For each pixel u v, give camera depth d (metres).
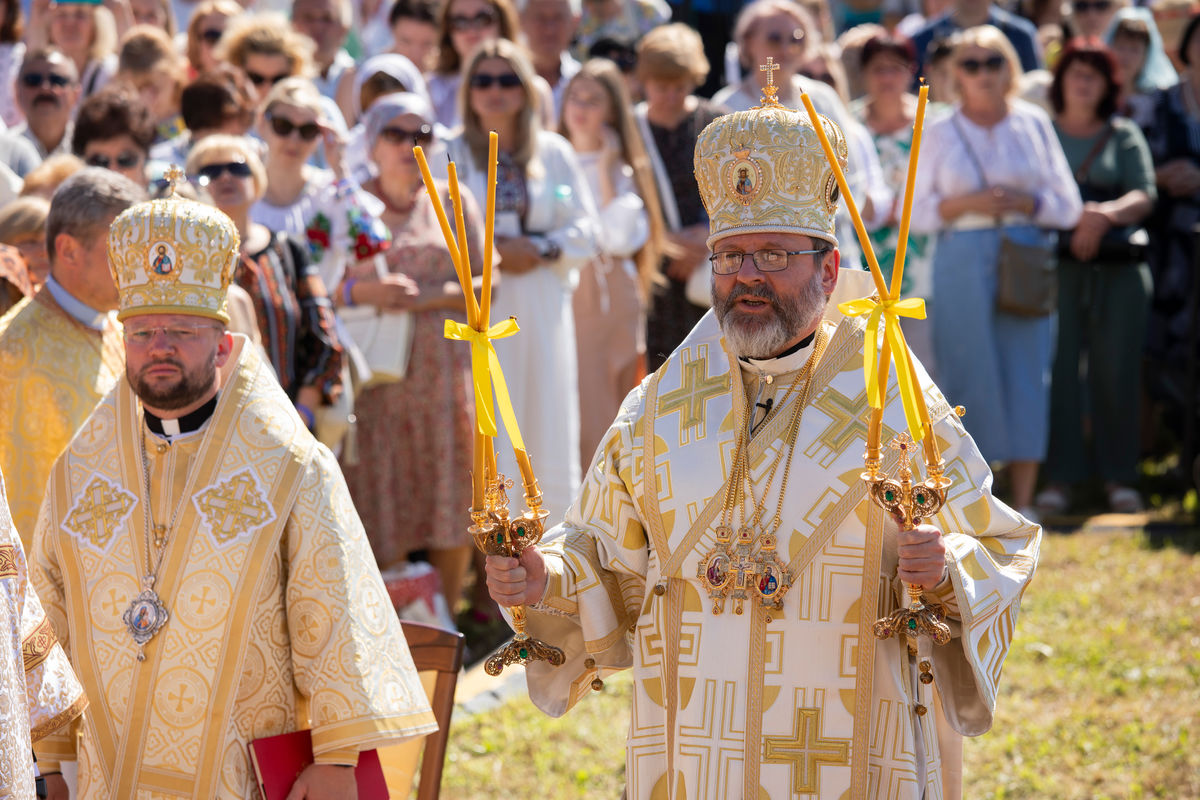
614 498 6.87
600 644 6.77
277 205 13.04
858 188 16.92
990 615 6.04
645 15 21.38
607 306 15.79
